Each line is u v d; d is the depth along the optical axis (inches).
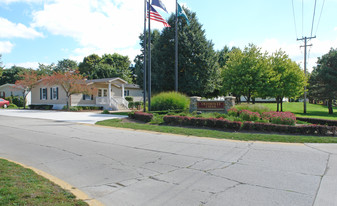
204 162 227.1
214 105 647.1
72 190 155.0
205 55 1050.1
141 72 1246.3
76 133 397.4
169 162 227.9
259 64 922.7
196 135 372.5
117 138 354.0
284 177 183.6
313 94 1290.6
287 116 434.3
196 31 1074.1
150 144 311.0
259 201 141.6
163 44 1101.1
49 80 931.3
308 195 150.2
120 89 1305.4
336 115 1085.8
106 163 225.1
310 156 245.0
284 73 1029.8
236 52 1055.0
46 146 299.4
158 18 660.7
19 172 179.5
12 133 395.2
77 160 235.5
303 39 1181.1
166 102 711.7
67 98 958.4
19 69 2075.5
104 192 156.6
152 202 141.5
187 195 151.3
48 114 762.8
